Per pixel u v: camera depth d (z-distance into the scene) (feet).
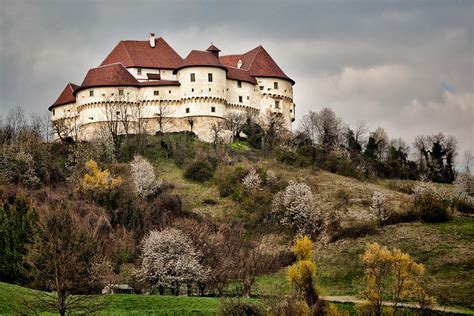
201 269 371.56
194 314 299.58
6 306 284.00
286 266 414.82
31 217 367.45
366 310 306.55
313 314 292.40
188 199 530.27
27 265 345.72
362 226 458.50
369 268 321.32
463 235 439.63
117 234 435.53
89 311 279.69
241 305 291.58
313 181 554.87
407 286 316.19
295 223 481.46
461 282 379.35
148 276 368.48
